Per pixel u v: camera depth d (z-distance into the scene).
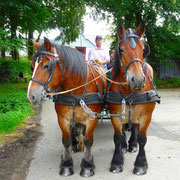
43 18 11.16
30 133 5.19
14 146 4.31
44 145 4.39
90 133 3.02
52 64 2.52
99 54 4.85
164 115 6.92
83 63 3.00
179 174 3.04
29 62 15.31
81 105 2.84
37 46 2.60
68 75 2.79
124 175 3.03
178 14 14.67
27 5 9.70
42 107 8.53
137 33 2.72
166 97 11.08
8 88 12.41
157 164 3.37
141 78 2.40
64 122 3.04
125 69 2.60
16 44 9.08
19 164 3.49
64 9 17.17
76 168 3.31
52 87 2.62
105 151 3.98
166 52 16.12
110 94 3.11
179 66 18.48
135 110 2.97
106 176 3.01
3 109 7.34
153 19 14.89
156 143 4.33
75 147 3.98
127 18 16.03
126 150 3.86
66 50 2.86
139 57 2.53
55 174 3.12
